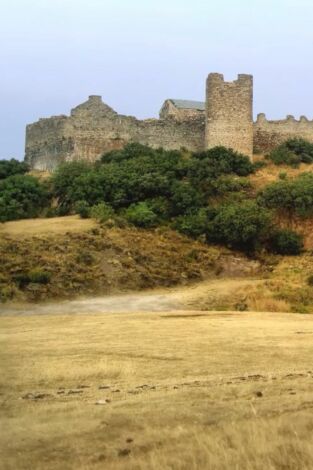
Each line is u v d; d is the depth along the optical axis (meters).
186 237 52.62
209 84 65.06
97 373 17.45
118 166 59.56
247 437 10.37
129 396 14.24
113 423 11.66
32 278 41.75
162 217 54.91
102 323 29.47
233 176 61.72
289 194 56.44
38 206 58.62
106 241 48.72
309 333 25.58
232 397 13.63
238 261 50.66
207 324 28.56
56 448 10.46
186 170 59.81
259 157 68.56
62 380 16.80
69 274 43.69
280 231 53.91
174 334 25.36
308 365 18.73
